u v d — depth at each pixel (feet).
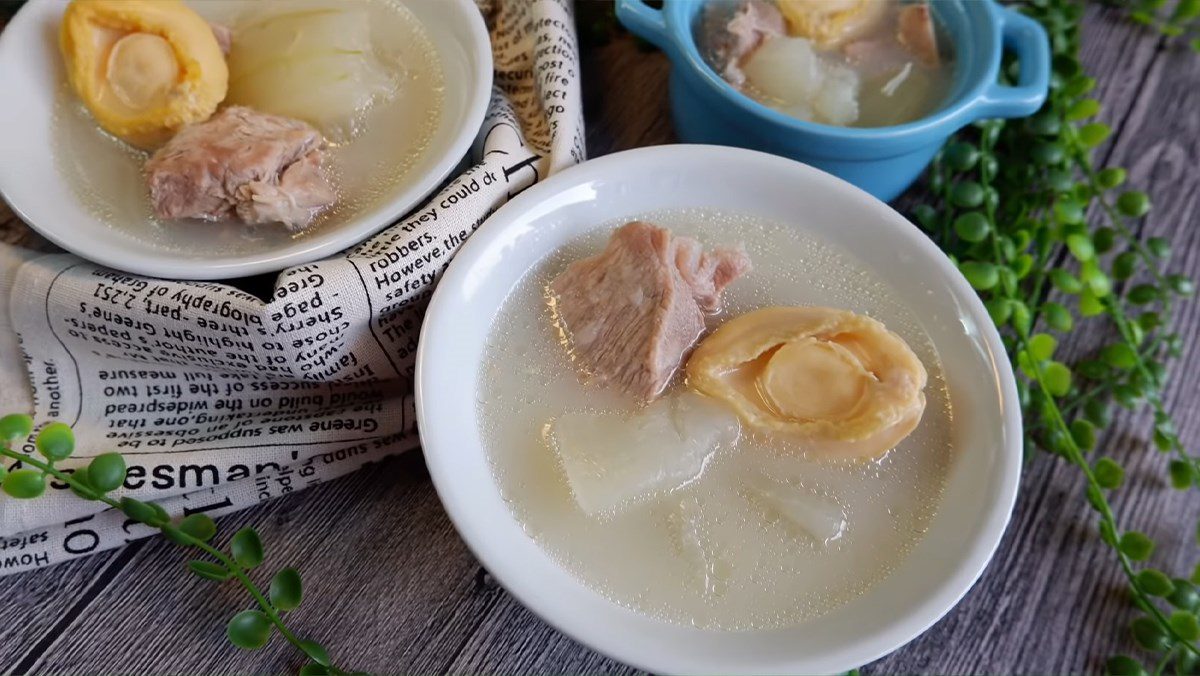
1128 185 1.41
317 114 1.09
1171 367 1.25
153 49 1.02
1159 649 1.02
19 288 0.97
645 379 0.93
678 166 1.04
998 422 0.89
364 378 1.03
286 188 1.01
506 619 0.97
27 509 0.90
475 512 0.82
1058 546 1.08
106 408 1.00
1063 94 1.34
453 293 0.92
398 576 0.99
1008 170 1.32
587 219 1.04
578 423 0.92
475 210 1.00
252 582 0.96
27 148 1.03
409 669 0.94
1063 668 1.01
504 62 1.24
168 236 1.02
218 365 0.97
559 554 0.86
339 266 0.93
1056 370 1.15
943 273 0.98
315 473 1.01
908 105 1.23
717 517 0.89
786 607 0.84
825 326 0.94
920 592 0.81
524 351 0.98
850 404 0.91
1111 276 1.31
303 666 0.93
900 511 0.90
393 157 1.09
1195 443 1.19
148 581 0.96
